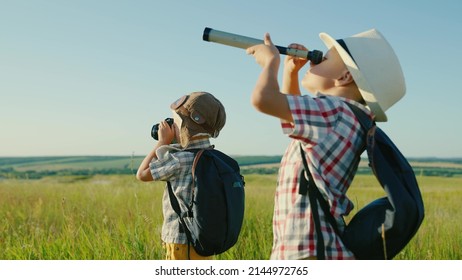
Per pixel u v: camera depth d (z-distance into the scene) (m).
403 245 2.44
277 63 2.53
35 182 15.59
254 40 2.72
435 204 12.28
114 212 8.58
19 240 5.95
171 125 4.02
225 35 2.75
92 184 15.14
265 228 6.68
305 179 2.48
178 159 3.69
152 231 5.80
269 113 2.42
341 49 2.62
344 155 2.48
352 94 2.69
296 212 2.48
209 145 3.90
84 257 5.05
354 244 2.43
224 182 3.62
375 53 2.65
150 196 11.24
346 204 2.52
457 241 6.29
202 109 3.83
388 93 2.63
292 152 2.63
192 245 3.61
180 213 3.68
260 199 11.22
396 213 2.34
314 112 2.43
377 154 2.42
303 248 2.43
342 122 2.48
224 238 3.59
